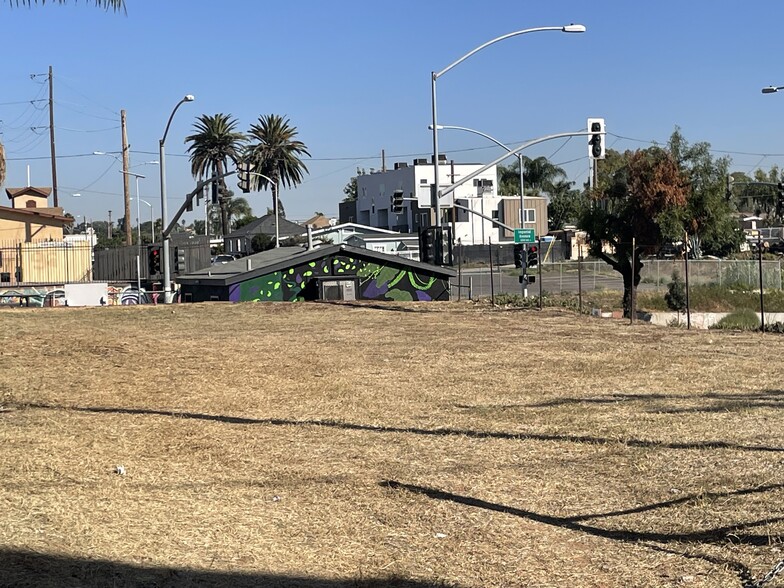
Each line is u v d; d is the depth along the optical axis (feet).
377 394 40.60
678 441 29.71
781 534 20.47
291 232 332.60
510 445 30.25
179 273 123.65
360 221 352.90
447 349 56.65
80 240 192.65
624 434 31.14
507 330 67.36
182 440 31.07
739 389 39.96
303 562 19.83
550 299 108.99
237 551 20.31
